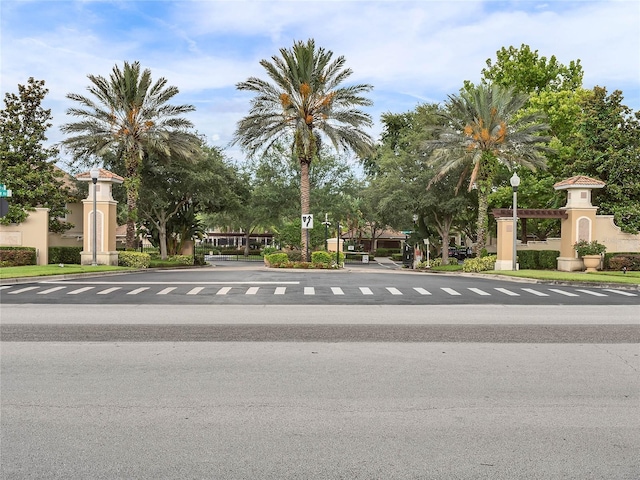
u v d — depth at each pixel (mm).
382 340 10102
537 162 35094
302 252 36781
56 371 7625
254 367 7926
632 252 32375
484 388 6879
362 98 34656
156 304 15953
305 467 4520
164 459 4664
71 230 41500
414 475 4379
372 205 53125
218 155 49219
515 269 30172
